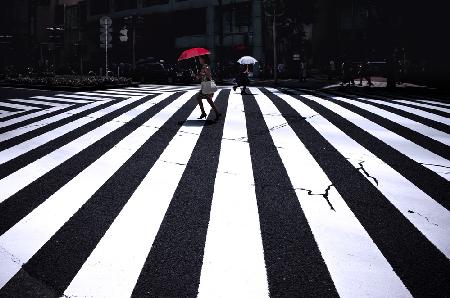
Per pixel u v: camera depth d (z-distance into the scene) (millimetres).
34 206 3332
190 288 2113
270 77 32875
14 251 2523
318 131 6777
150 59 30984
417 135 6344
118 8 46875
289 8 35031
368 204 3371
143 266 2348
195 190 3760
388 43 27984
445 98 12375
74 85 16719
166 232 2824
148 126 7348
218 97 12906
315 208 3289
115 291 2082
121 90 16828
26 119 8320
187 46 41500
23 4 57312
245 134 6559
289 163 4727
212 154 5211
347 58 36938
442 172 4309
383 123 7508
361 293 2053
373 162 4738
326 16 39062
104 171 4422
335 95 13688
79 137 6387
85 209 3268
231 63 36438
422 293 2049
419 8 24016
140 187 3852
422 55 24781
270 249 2562
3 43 55219
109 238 2723
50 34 34469
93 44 49719
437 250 2529
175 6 42062
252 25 37625
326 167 4539
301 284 2145
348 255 2473
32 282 2166
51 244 2629
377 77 29344
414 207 3293
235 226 2930
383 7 26984
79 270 2297
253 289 2100
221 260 2422
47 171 4426
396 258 2430
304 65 25750
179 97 12867
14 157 5082
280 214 3160
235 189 3783
